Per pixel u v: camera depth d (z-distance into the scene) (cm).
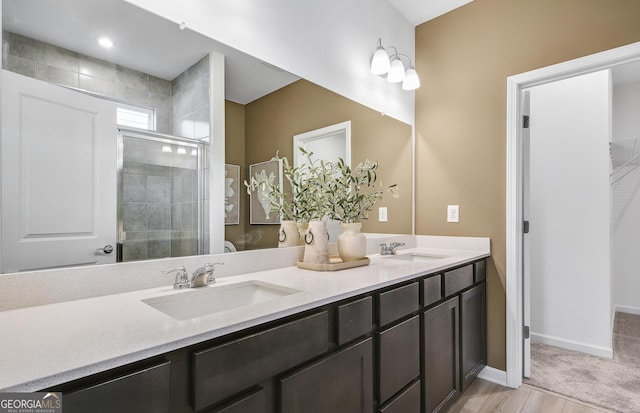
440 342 161
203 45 134
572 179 267
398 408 131
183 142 128
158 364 66
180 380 70
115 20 112
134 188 115
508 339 207
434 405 155
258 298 127
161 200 122
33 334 70
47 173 97
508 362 206
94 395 57
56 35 100
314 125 179
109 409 59
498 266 213
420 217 253
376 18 225
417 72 259
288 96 166
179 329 73
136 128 116
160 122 122
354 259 166
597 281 254
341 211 186
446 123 241
